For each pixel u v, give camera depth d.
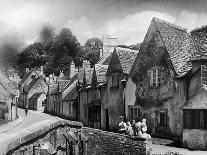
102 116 30.09
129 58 27.59
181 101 20.56
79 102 37.81
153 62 23.12
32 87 84.19
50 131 14.52
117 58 27.27
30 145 12.33
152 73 23.23
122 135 16.23
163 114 22.09
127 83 25.84
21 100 93.50
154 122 22.66
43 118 47.56
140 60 24.47
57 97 56.41
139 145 15.16
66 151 15.74
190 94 20.06
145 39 24.08
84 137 17.98
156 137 22.28
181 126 20.39
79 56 59.28
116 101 27.41
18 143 11.03
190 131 18.94
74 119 41.66
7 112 42.66
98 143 17.77
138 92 24.44
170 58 21.56
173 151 16.94
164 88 22.02
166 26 23.47
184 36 23.67
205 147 18.14
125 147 15.96
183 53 22.17
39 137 13.24
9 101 44.44
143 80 24.05
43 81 85.12
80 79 38.62
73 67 57.53
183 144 19.17
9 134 21.80
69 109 45.44
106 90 29.27
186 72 20.44
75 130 17.17
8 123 41.16
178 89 20.86
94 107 32.38
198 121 18.70
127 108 25.67
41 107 77.06
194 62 19.98
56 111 57.44
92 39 62.91
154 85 23.05
